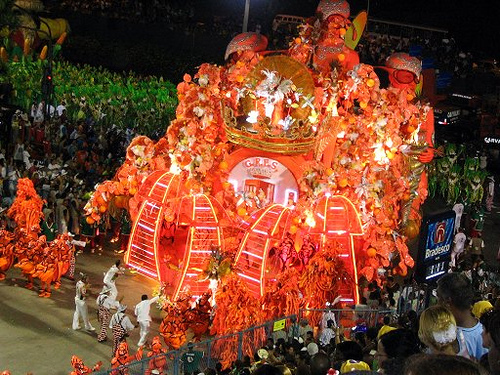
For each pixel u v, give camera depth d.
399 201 27.16
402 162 26.77
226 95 24.81
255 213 23.52
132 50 59.12
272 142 23.34
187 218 24.11
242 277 23.16
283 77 23.48
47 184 29.70
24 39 50.38
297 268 24.03
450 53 59.03
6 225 27.59
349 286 23.91
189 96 24.81
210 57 59.75
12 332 22.03
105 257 28.55
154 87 49.16
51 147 38.19
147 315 21.77
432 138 28.52
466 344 7.97
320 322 21.39
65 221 28.39
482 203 40.69
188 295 22.17
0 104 37.59
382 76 56.31
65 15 60.44
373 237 24.88
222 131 24.70
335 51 25.80
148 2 62.91
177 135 24.81
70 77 47.53
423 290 22.55
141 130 44.56
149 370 18.03
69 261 25.73
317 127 24.34
